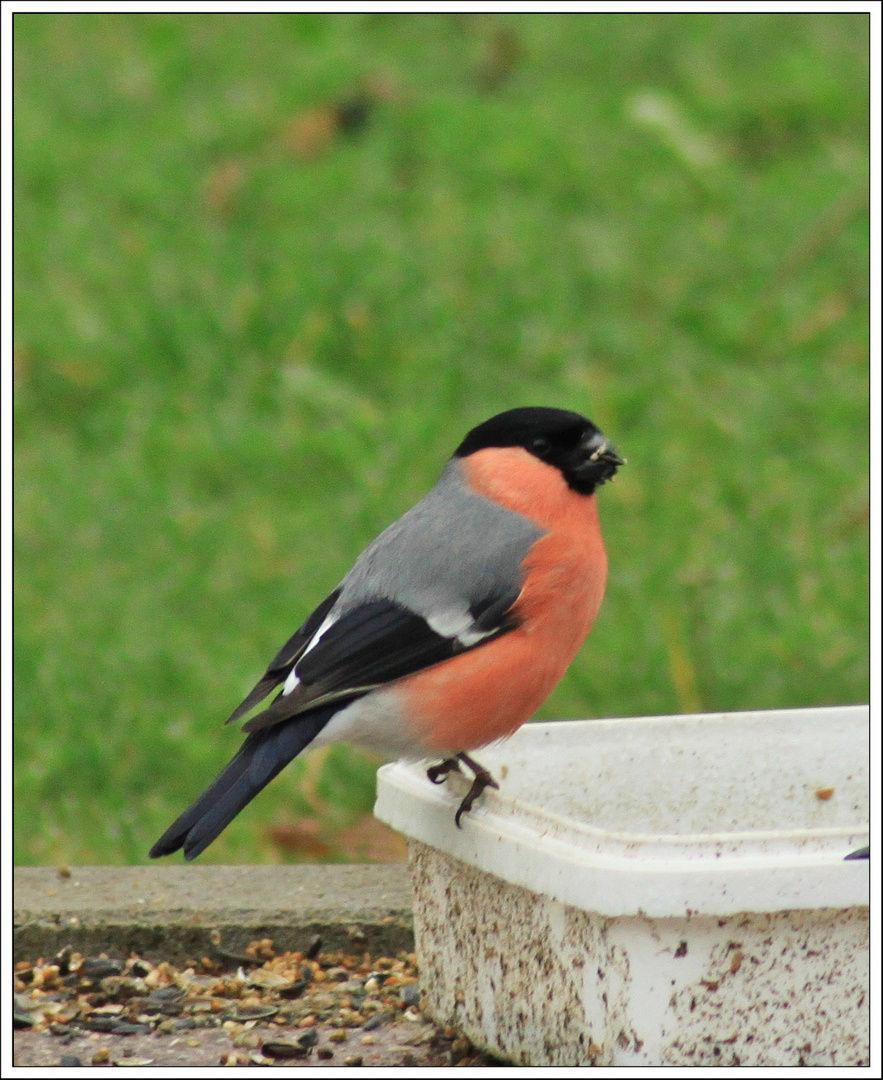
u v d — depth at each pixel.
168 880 8.00
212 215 16.11
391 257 14.96
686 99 17.55
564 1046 5.78
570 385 13.39
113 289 14.73
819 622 10.79
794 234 15.30
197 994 7.19
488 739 6.96
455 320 14.29
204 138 17.25
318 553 11.61
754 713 7.40
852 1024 5.45
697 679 10.37
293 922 7.63
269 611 11.05
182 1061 6.42
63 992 7.24
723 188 16.08
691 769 7.29
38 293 14.59
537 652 6.96
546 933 5.83
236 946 7.61
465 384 13.62
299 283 14.61
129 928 7.54
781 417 13.03
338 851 9.27
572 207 15.93
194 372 13.88
